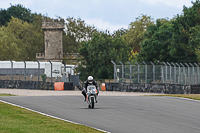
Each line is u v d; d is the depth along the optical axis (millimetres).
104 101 72438
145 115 53875
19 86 133125
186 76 121875
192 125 46312
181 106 66312
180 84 120062
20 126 41688
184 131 42031
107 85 127688
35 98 75938
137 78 119000
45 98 76375
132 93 113000
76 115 52625
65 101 71250
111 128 42781
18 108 58156
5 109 56531
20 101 69500
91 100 60438
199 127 45031
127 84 120625
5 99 72562
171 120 49844
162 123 47188
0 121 45000
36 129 40125
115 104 67375
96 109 59594
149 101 73500
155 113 56250
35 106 62344
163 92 113562
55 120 46812
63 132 38938
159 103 70312
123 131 41094
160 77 115438
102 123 46188
